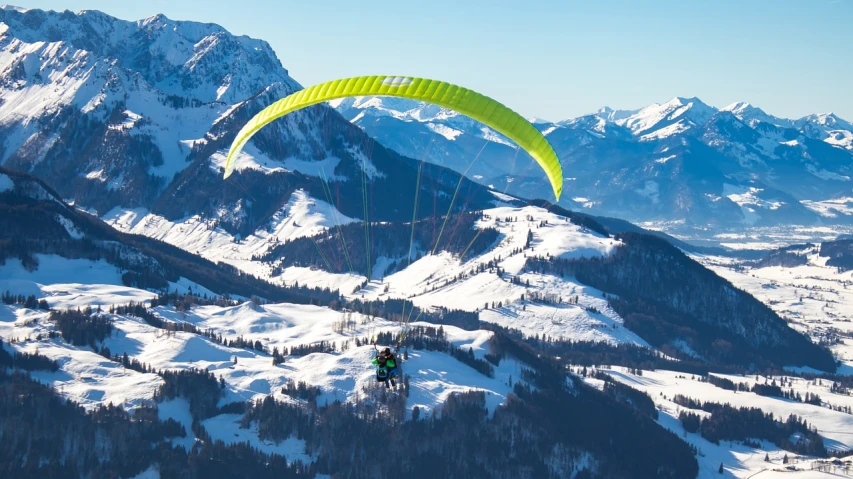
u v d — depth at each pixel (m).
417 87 59.59
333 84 60.53
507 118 60.12
